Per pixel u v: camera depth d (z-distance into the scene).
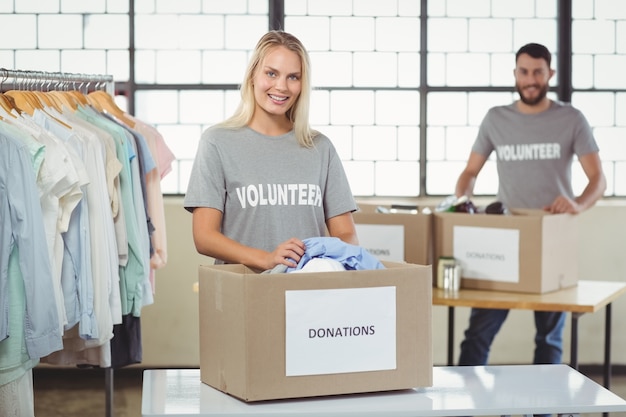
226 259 2.67
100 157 3.34
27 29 5.90
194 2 5.98
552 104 4.59
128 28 5.95
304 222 2.85
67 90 4.14
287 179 2.83
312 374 2.24
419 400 2.27
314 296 2.22
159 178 4.14
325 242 2.46
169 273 5.83
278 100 2.79
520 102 4.62
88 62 5.95
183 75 6.00
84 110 3.75
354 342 2.26
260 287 2.19
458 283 4.07
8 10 5.89
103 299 3.29
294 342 2.22
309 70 2.83
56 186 2.96
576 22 6.11
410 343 2.31
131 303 3.58
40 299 2.79
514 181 4.61
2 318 2.74
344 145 6.10
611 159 6.17
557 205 4.18
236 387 2.24
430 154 6.12
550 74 4.55
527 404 2.24
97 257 3.29
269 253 2.57
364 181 6.11
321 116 6.08
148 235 3.76
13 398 2.85
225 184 2.84
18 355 2.79
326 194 2.94
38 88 3.93
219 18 5.99
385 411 2.18
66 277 3.12
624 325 5.95
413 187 6.12
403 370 2.31
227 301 2.25
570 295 3.98
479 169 4.74
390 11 6.06
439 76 6.11
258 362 2.20
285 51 2.78
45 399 5.40
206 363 2.38
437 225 4.17
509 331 5.95
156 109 6.01
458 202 4.30
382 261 2.56
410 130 6.11
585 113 6.15
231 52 6.01
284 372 2.22
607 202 6.09
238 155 2.82
